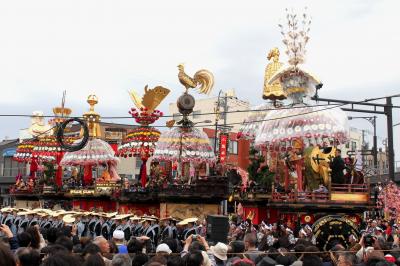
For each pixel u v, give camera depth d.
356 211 25.44
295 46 29.27
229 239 19.33
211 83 31.77
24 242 9.29
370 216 30.92
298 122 26.16
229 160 44.66
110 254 9.82
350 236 16.75
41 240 10.85
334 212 25.27
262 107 35.50
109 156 39.81
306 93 28.84
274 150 30.59
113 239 12.50
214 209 28.80
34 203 47.19
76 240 12.61
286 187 28.77
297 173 27.31
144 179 34.56
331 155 26.47
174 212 29.39
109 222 25.17
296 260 9.79
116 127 58.16
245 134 35.56
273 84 33.53
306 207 24.91
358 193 25.31
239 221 29.27
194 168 32.38
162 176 32.28
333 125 25.61
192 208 29.09
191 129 30.91
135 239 11.85
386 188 26.33
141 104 35.34
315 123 25.69
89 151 39.56
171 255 8.64
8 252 4.62
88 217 27.08
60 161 42.25
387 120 26.62
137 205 32.62
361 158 44.75
